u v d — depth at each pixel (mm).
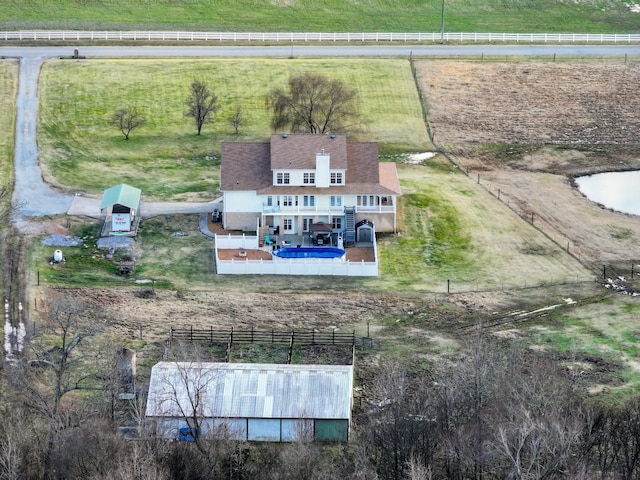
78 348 122688
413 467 96250
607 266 149750
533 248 154000
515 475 96812
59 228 155750
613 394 116625
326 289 141750
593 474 100000
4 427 104438
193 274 145250
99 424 104938
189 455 103125
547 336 130375
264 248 151250
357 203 154750
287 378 113125
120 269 144500
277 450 107562
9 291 137250
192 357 119812
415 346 127562
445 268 148125
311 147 155250
